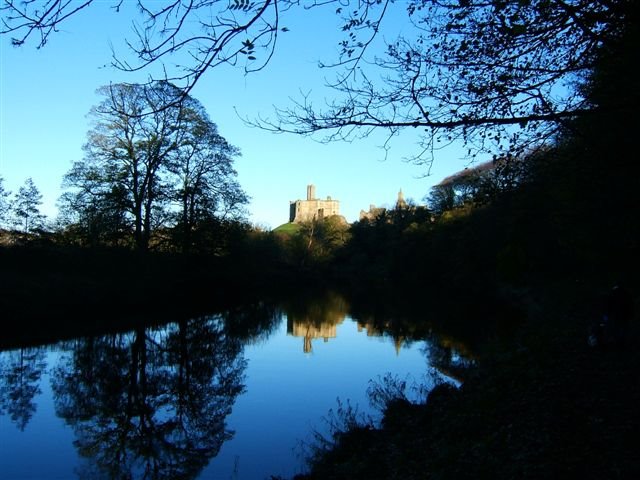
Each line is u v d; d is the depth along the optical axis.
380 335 26.03
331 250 86.25
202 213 32.84
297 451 10.20
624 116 6.71
